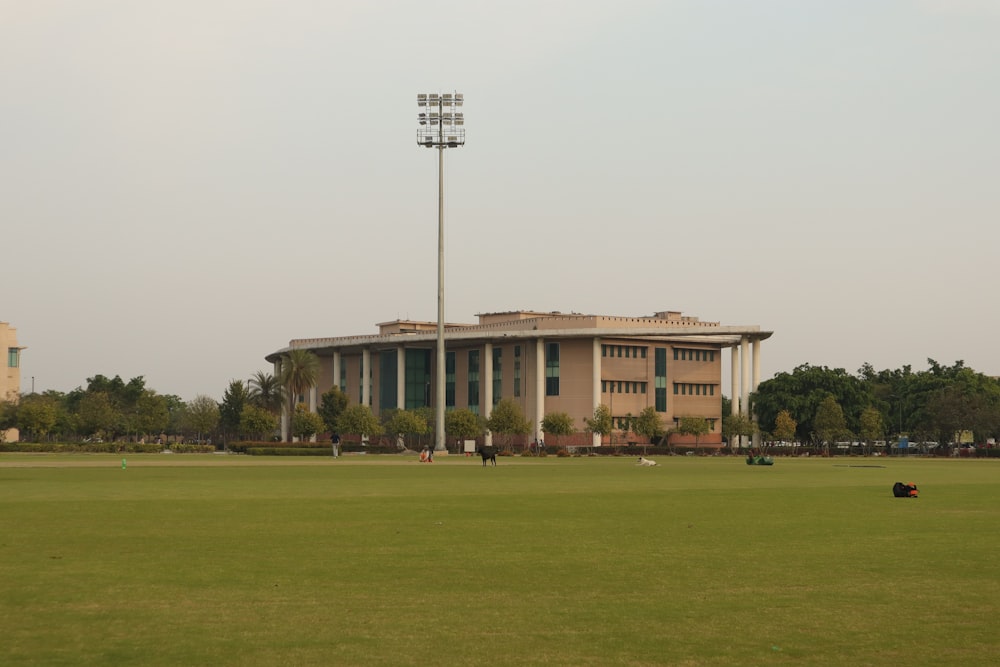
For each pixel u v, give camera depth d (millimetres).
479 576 20391
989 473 77688
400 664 13617
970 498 44688
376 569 21250
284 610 16938
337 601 17719
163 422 179750
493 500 41500
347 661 13750
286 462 96375
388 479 60625
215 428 190500
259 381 168625
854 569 21516
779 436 168375
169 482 55062
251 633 15297
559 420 159500
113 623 15922
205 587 19000
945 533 28672
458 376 199250
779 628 15781
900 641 14992
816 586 19391
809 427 175875
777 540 26719
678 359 185625
